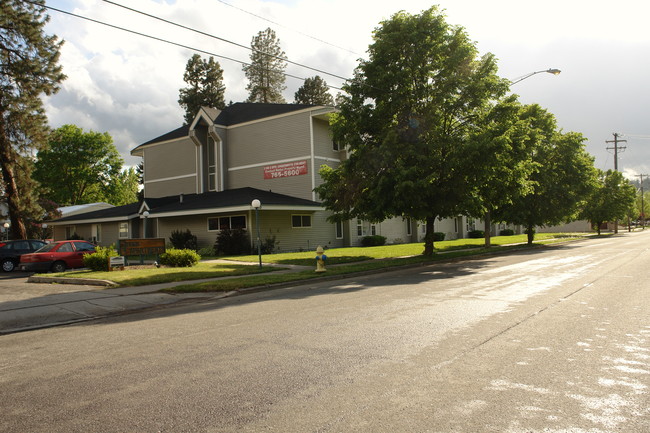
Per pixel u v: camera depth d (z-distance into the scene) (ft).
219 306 33.71
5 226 128.16
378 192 61.62
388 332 21.93
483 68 64.85
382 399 13.61
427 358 17.58
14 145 90.63
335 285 43.88
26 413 13.56
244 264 64.23
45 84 88.89
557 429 11.39
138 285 45.62
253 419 12.45
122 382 16.05
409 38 62.44
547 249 92.89
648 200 377.30
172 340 22.36
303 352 18.92
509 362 16.87
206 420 12.50
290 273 51.88
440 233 138.00
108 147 200.85
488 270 51.60
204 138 115.44
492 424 11.73
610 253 71.87
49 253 66.23
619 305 27.68
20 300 37.45
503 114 64.13
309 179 98.27
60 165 190.60
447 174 62.23
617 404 12.86
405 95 63.72
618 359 16.99
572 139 103.04
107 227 116.98
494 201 75.25
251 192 97.60
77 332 26.45
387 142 61.41
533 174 99.19
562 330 21.61
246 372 16.55
